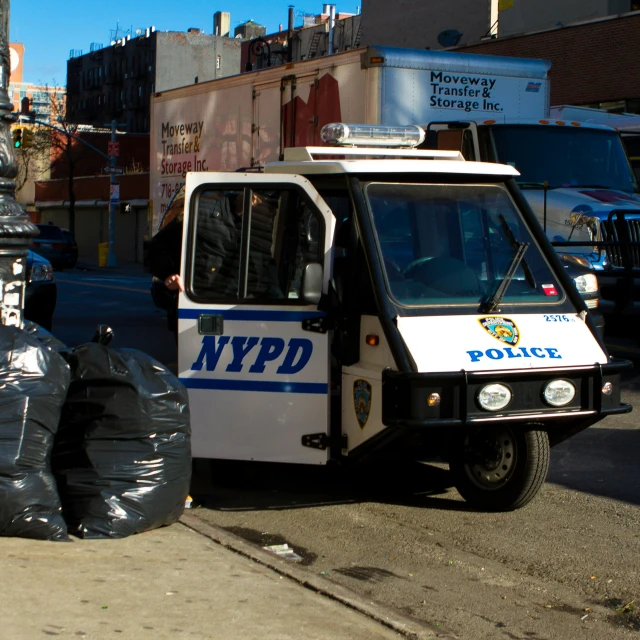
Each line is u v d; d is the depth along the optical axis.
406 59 12.67
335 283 6.50
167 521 5.46
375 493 6.81
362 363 5.91
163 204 17.06
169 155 16.84
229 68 88.88
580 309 6.14
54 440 5.33
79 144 67.88
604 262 11.56
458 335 5.70
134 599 4.33
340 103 12.99
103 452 5.27
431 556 5.53
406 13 41.16
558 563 5.41
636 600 4.90
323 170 6.24
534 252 6.27
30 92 113.31
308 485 7.03
